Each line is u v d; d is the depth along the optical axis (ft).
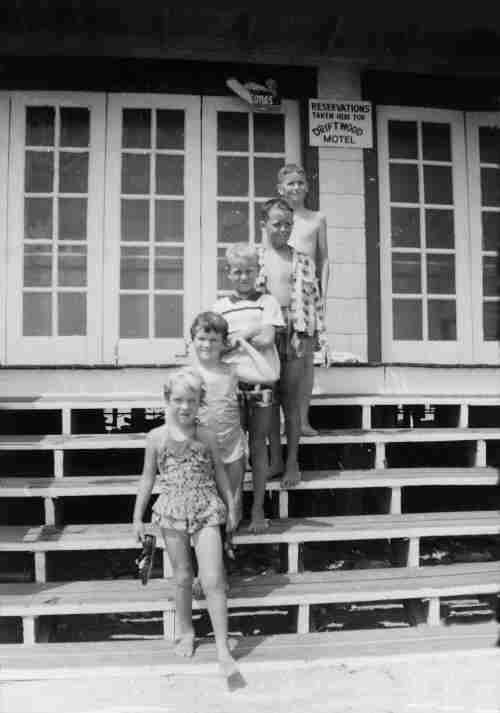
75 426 16.16
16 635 11.32
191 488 9.66
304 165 18.81
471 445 14.44
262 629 11.85
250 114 18.88
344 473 13.14
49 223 18.22
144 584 9.86
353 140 18.98
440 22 17.38
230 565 13.06
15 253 18.10
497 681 9.30
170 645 10.12
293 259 12.38
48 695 8.95
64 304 18.21
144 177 18.54
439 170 19.48
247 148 18.84
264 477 11.53
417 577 11.36
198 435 9.77
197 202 18.65
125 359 18.25
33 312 18.12
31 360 18.04
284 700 8.87
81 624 11.97
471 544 14.69
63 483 12.52
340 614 12.50
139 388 15.07
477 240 19.58
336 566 13.32
